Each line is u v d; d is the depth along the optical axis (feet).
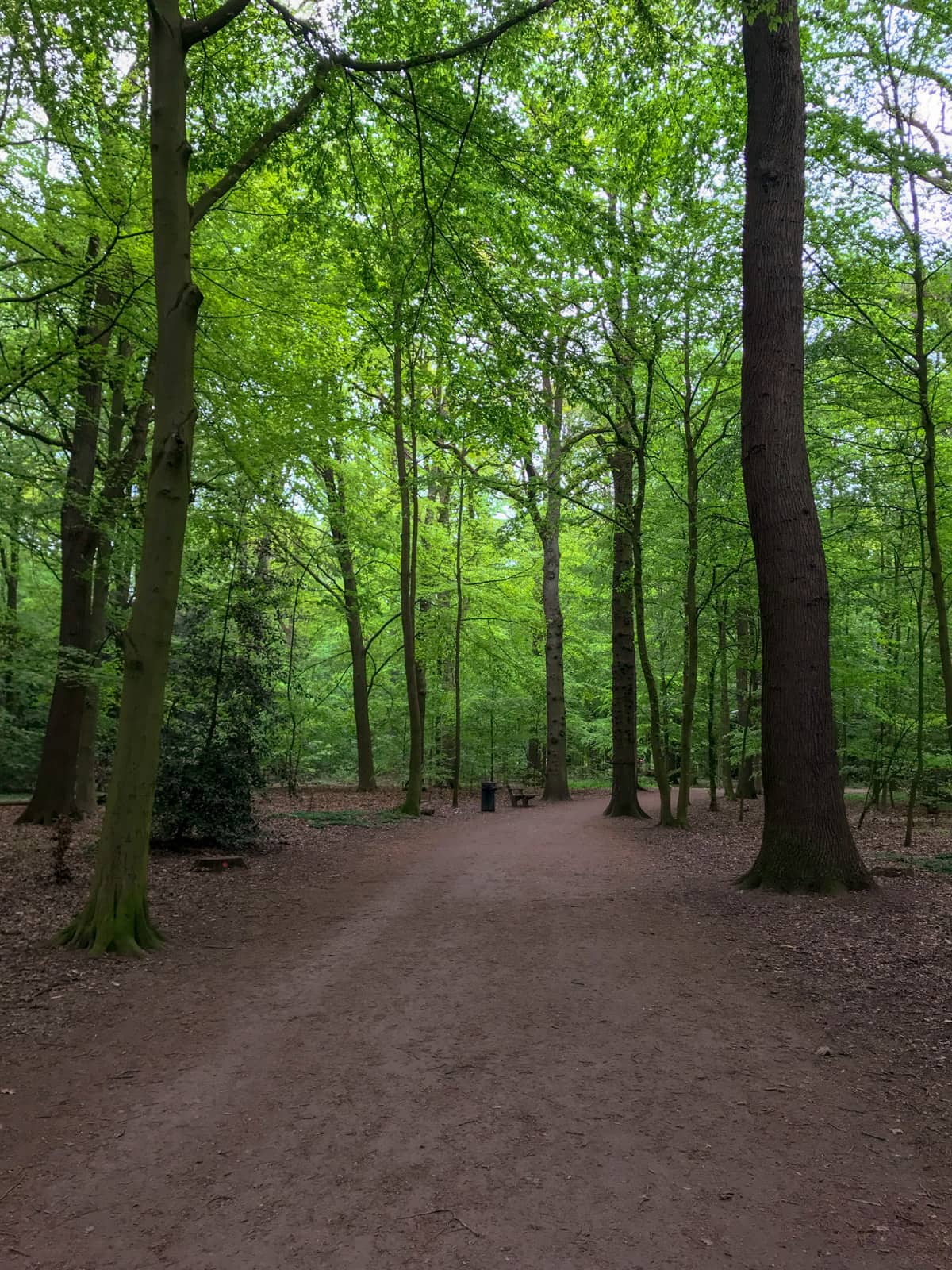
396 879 30.73
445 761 83.92
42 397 35.86
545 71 27.14
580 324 36.63
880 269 31.73
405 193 28.86
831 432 40.50
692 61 28.19
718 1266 8.09
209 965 19.51
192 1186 9.83
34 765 72.84
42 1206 9.44
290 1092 12.44
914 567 41.63
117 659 44.24
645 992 16.69
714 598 51.47
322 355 37.06
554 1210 9.14
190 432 22.07
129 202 28.63
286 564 52.24
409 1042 14.39
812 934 20.42
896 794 73.72
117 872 20.97
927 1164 9.95
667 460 51.03
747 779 71.31
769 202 25.88
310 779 93.30
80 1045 14.49
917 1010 15.12
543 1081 12.62
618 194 35.22
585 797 77.41
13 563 64.49
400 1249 8.49
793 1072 12.72
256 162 27.37
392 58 26.22
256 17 26.91
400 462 52.80
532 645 81.56
